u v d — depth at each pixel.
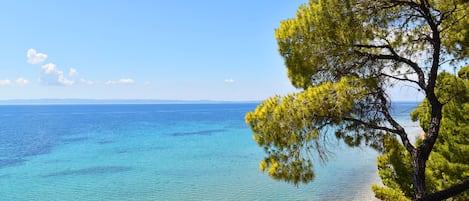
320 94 7.15
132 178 34.47
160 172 37.03
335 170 34.66
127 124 122.06
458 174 10.62
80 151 55.06
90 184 32.34
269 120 7.14
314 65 8.28
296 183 7.43
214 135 77.00
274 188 28.72
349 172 33.81
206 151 52.19
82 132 90.81
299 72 8.44
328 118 7.25
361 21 8.12
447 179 10.92
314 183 29.92
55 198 27.81
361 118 8.05
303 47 8.30
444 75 9.67
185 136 75.69
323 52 8.18
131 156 48.88
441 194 6.66
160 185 31.20
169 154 49.91
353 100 7.16
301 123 6.91
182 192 28.50
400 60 8.23
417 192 7.66
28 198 27.89
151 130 93.31
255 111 7.34
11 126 116.25
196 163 42.03
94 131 93.38
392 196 12.05
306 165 7.38
